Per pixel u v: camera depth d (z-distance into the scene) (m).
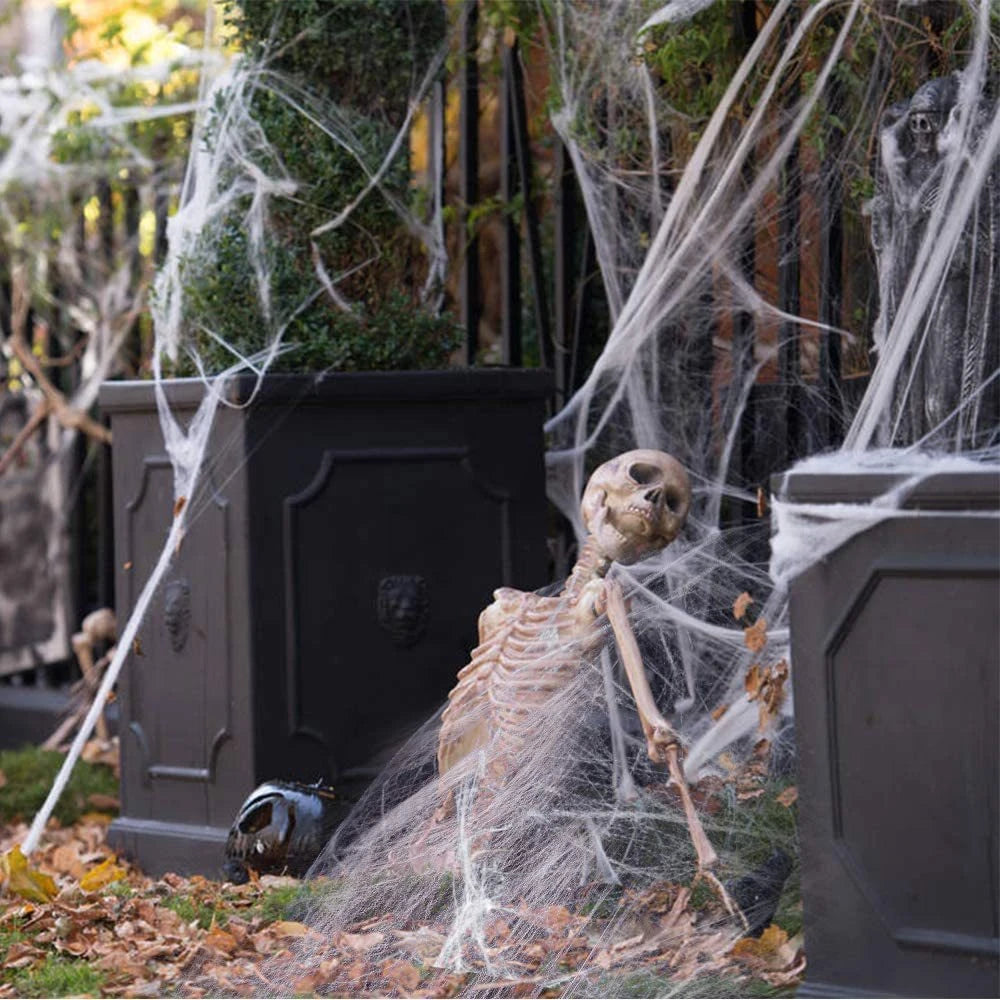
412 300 5.49
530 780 4.34
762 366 5.75
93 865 5.33
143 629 5.30
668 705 5.16
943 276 4.43
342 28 5.32
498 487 5.21
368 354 5.25
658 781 4.61
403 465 5.11
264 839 4.75
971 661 3.22
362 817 4.89
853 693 3.35
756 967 3.80
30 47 9.27
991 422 4.39
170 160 7.74
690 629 5.34
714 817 4.46
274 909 4.43
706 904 4.11
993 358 4.41
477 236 6.36
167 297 5.39
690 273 5.74
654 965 3.86
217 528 5.02
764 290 5.74
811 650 3.39
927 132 4.46
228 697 5.01
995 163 4.41
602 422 5.94
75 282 8.19
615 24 5.58
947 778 3.25
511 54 6.20
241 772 4.98
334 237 5.31
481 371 5.16
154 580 5.21
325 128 5.30
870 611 3.32
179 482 5.14
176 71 7.65
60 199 8.17
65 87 7.97
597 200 6.00
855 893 3.36
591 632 4.30
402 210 5.50
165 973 4.03
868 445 4.79
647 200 5.87
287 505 4.97
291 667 4.98
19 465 8.12
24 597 8.05
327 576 5.02
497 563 5.21
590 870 4.27
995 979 3.22
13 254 8.18
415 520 5.12
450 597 5.16
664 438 5.95
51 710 7.61
